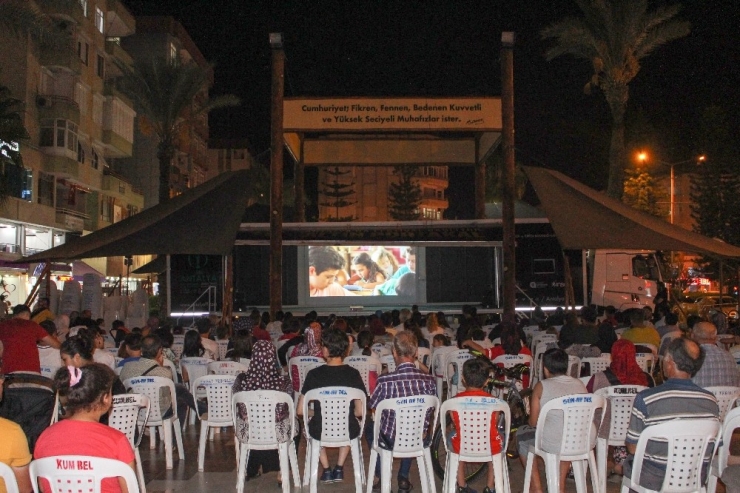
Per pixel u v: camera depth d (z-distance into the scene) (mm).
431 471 6336
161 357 7953
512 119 17812
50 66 34469
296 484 7023
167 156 30031
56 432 3965
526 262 20500
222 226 12789
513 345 9383
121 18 43188
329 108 18422
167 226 12555
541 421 5891
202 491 6984
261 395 6566
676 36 24781
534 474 6426
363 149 24734
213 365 8633
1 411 5219
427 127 18453
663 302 16719
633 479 4934
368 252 21469
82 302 17531
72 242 12719
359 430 6613
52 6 17922
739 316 16453
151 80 29438
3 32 31891
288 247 21328
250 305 20047
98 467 3900
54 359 8484
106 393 4066
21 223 32156
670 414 4801
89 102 38531
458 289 21391
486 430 5973
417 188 71375
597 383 6793
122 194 44531
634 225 13609
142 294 19266
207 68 30234
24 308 8539
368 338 9672
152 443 8742
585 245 12969
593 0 25094
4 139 24188
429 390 6332
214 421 7715
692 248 13031
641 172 42250
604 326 11266
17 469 4008
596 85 26531
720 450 5391
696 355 4910
